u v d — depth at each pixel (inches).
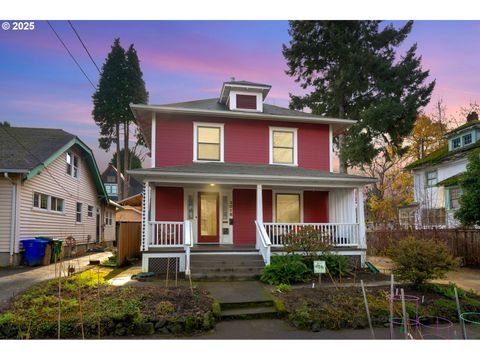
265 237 395.9
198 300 258.2
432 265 302.0
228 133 516.7
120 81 1432.1
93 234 818.8
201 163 496.1
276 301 264.1
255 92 537.6
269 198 514.3
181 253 396.5
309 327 228.8
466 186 505.4
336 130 596.1
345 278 373.4
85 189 754.2
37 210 512.7
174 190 488.4
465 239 522.9
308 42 971.3
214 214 497.4
